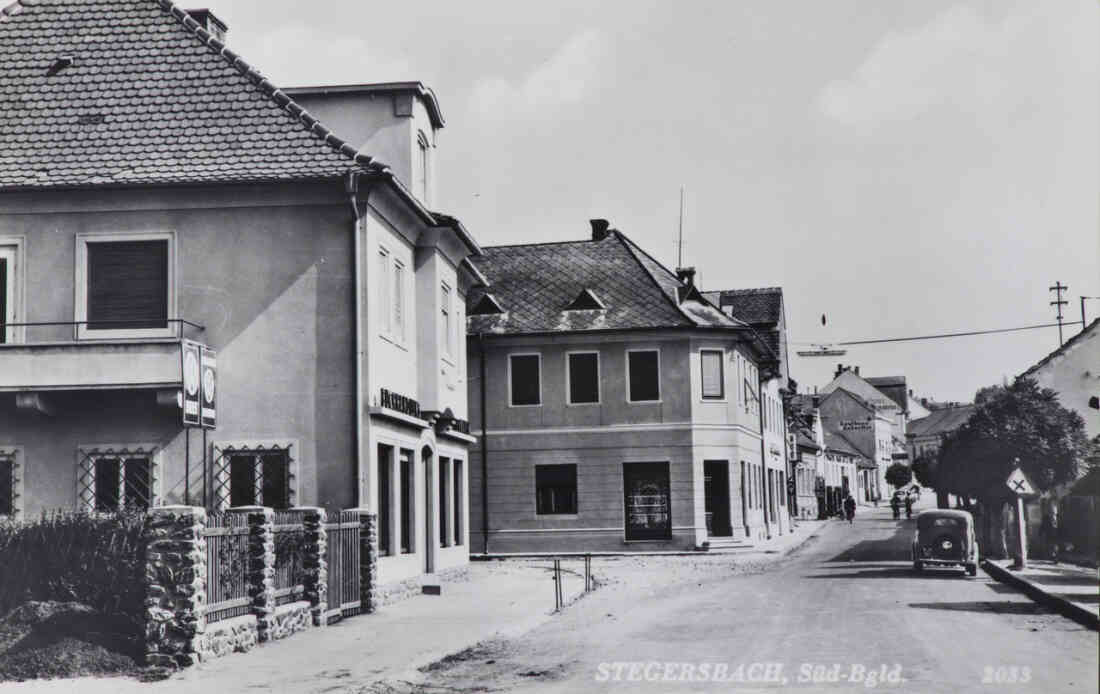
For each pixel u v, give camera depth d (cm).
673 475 4278
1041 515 3625
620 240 4762
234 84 2273
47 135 2220
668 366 4322
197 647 1403
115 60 2314
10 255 2192
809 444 7962
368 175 2133
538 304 4475
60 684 1289
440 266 2677
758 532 4700
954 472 3500
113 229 2188
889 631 1688
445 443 2850
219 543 1534
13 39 2355
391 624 1883
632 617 2003
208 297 2181
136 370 2058
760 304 6134
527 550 4316
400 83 2558
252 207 2189
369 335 2169
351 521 2027
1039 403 3334
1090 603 1939
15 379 2059
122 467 2156
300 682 1303
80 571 1453
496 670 1401
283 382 2162
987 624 1783
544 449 4350
